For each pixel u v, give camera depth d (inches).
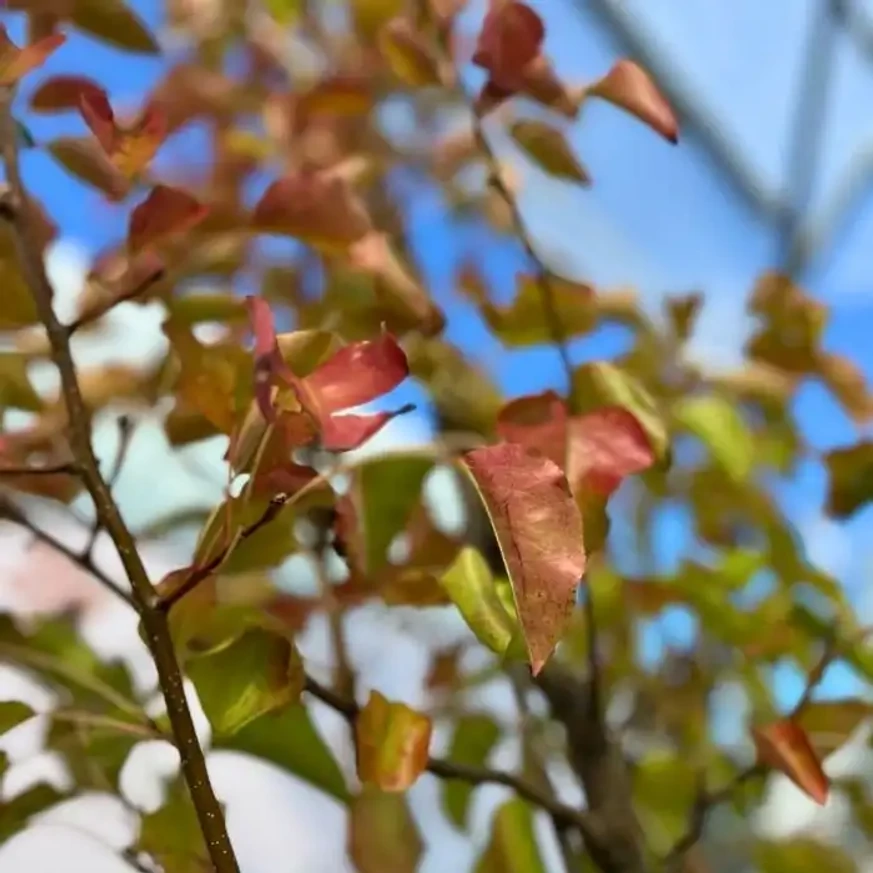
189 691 49.3
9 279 45.9
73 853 55.2
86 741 47.1
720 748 54.0
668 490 51.9
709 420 49.9
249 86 53.5
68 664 46.8
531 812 50.2
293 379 42.1
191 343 45.1
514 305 49.1
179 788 48.1
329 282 50.3
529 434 45.0
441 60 48.7
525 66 46.8
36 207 47.2
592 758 49.1
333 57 53.6
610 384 46.9
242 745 47.2
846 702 48.2
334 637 48.4
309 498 45.9
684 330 51.6
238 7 54.6
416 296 47.3
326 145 52.0
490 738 51.4
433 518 50.3
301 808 64.3
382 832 48.2
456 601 44.4
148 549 55.1
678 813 51.8
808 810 55.5
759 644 50.5
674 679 53.8
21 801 47.1
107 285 47.0
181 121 51.3
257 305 42.1
